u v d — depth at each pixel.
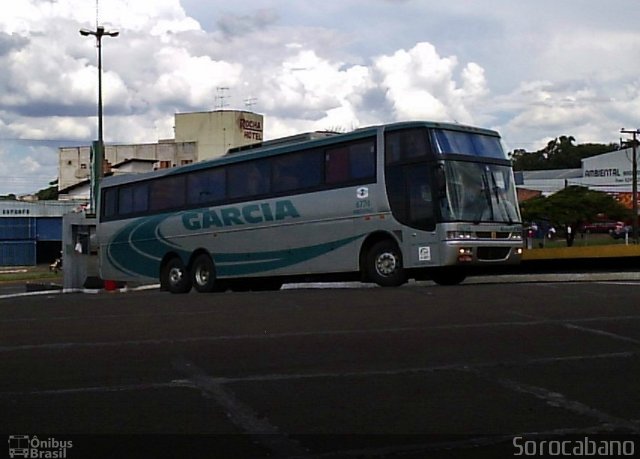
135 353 10.51
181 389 8.41
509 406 7.63
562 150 106.31
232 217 22.89
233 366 9.54
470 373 8.93
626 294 15.51
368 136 19.62
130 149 81.31
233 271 22.83
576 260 22.88
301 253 20.91
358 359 9.77
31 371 9.43
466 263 18.27
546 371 8.98
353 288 20.31
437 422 7.14
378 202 19.19
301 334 11.70
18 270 65.25
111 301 19.45
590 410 7.48
